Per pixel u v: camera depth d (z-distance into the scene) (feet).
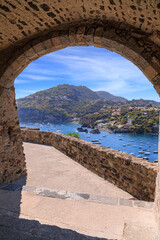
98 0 5.90
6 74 10.03
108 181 14.16
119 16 6.85
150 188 10.13
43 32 9.05
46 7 6.68
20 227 6.15
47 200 9.25
